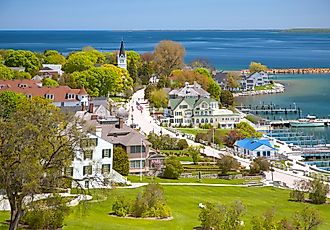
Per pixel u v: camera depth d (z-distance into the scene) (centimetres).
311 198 9325
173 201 8194
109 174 7944
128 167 10225
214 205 6631
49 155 5069
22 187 4866
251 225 6506
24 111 5131
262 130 18138
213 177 11125
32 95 16412
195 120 18225
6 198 5650
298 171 12544
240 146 14650
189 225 6606
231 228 6231
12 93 13262
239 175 11338
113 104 18688
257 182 10994
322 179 11306
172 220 6800
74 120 6625
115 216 6769
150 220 6719
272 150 14262
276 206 8538
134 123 16900
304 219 6575
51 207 5569
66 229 5806
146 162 10862
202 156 12988
